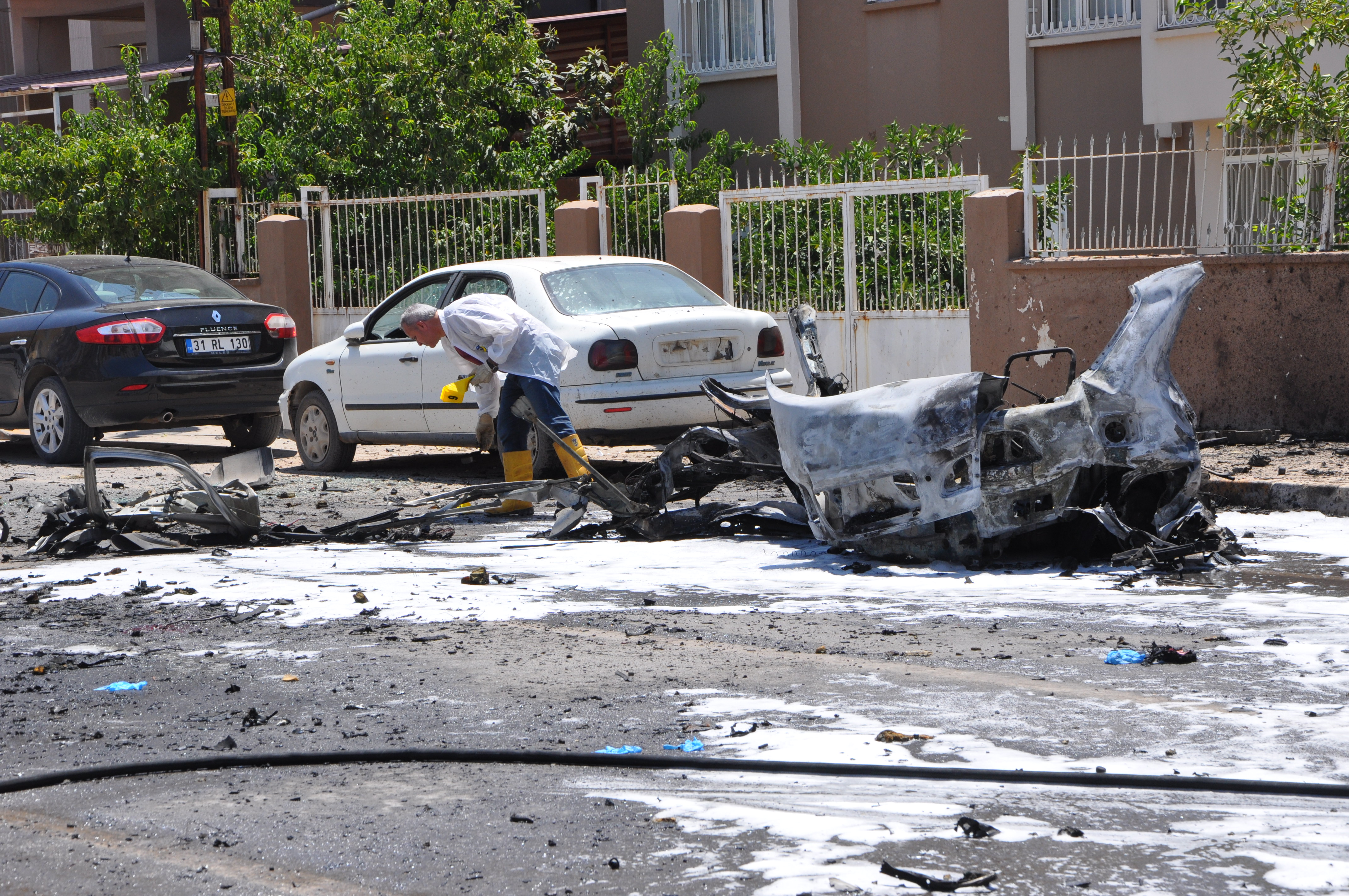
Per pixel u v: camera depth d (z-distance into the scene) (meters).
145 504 11.01
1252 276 13.55
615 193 17.77
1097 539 8.80
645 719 5.59
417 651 6.82
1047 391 14.88
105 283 16.11
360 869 4.16
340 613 7.78
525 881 4.04
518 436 11.47
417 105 22.09
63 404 15.71
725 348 13.07
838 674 6.20
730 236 17.06
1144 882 3.92
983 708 5.62
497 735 5.45
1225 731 5.25
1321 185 13.66
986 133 21.83
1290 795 4.59
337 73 22.64
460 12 22.14
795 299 16.75
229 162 21.67
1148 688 5.86
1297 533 9.62
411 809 4.65
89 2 34.09
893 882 3.95
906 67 22.48
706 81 24.62
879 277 16.25
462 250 18.94
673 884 3.99
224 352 15.91
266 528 10.45
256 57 22.94
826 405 8.87
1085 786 4.72
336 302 20.17
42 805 4.78
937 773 4.84
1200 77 19.23
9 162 22.12
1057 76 21.06
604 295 13.28
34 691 6.29
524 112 23.73
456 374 13.25
